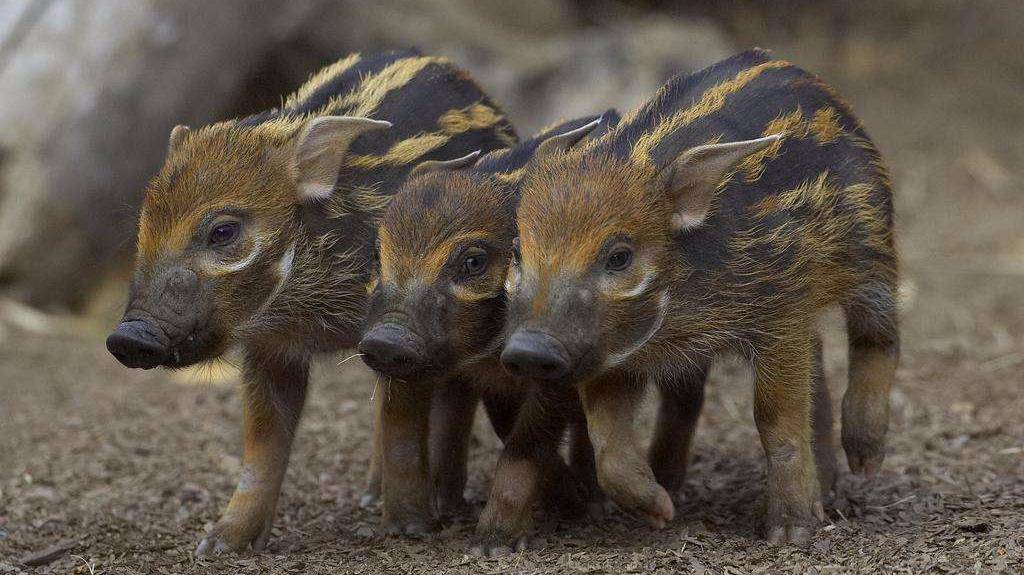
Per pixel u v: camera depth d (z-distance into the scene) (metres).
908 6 32.47
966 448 13.62
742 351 10.61
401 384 11.10
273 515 11.53
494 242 10.37
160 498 13.17
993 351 17.56
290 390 11.73
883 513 11.30
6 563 11.12
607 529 11.25
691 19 29.86
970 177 25.88
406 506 11.45
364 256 11.40
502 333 10.44
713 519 11.44
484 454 14.26
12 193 19.97
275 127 11.23
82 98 19.98
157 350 10.27
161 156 20.69
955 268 21.84
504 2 24.66
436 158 11.89
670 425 12.17
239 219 10.82
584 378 9.59
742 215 10.32
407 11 23.22
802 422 10.66
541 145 10.73
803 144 10.85
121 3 20.23
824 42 30.78
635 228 9.76
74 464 14.34
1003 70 30.28
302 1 21.83
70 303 20.72
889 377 11.84
